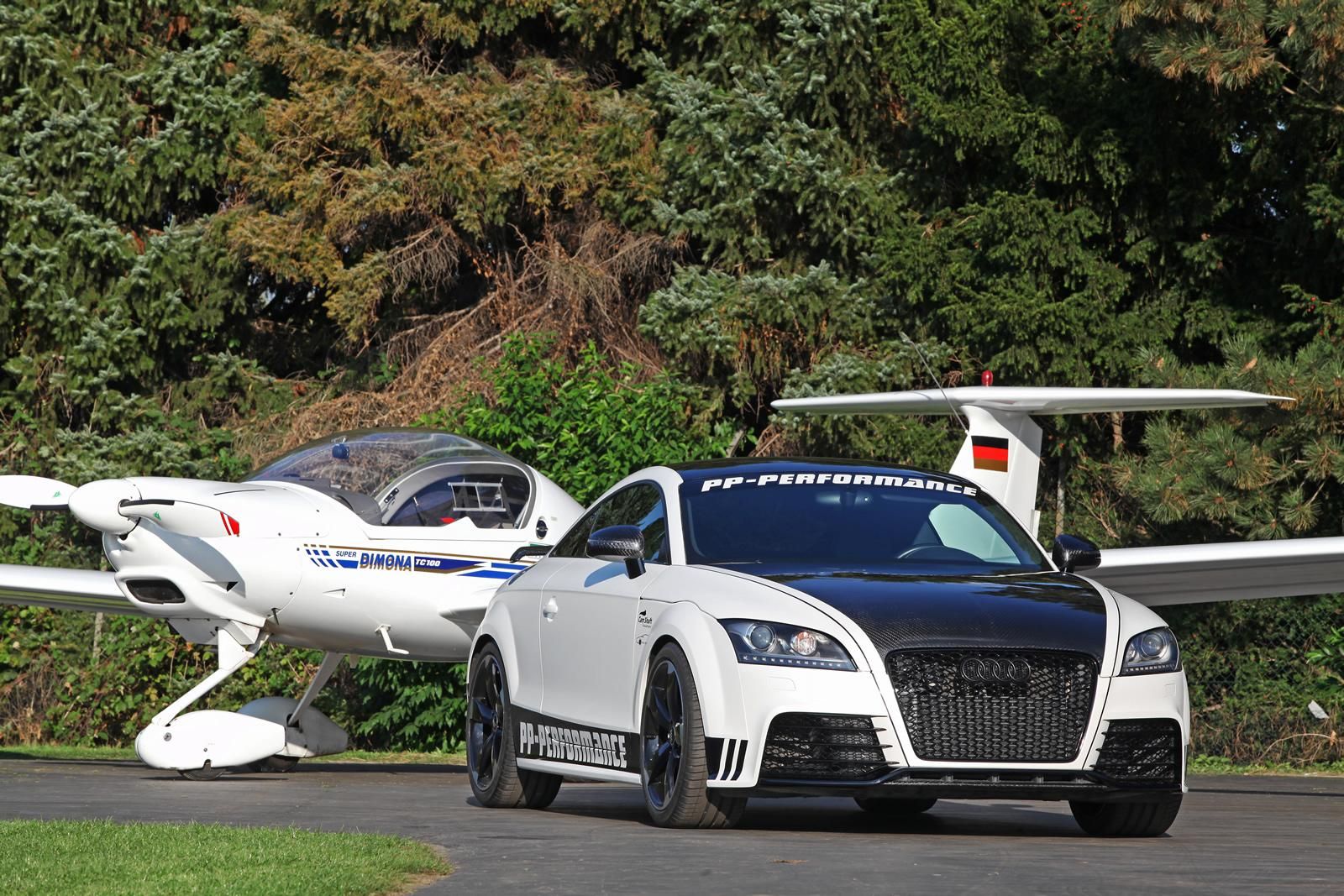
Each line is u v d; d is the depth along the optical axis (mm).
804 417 74625
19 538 82125
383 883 21109
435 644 48531
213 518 45500
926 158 76812
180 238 87938
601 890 20844
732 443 75438
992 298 71312
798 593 27906
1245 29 61281
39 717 74438
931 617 27359
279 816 31500
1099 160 70750
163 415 87188
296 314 97375
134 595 46750
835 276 77625
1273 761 62875
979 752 26766
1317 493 65625
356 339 83812
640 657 29562
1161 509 63719
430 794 39656
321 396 88438
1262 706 63250
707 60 81062
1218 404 46438
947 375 76562
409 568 47531
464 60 86438
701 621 28016
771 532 30984
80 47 89125
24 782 42562
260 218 83688
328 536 46812
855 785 26562
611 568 32031
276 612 46938
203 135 87938
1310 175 70312
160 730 47625
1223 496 63812
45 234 85688
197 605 46188
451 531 48188
